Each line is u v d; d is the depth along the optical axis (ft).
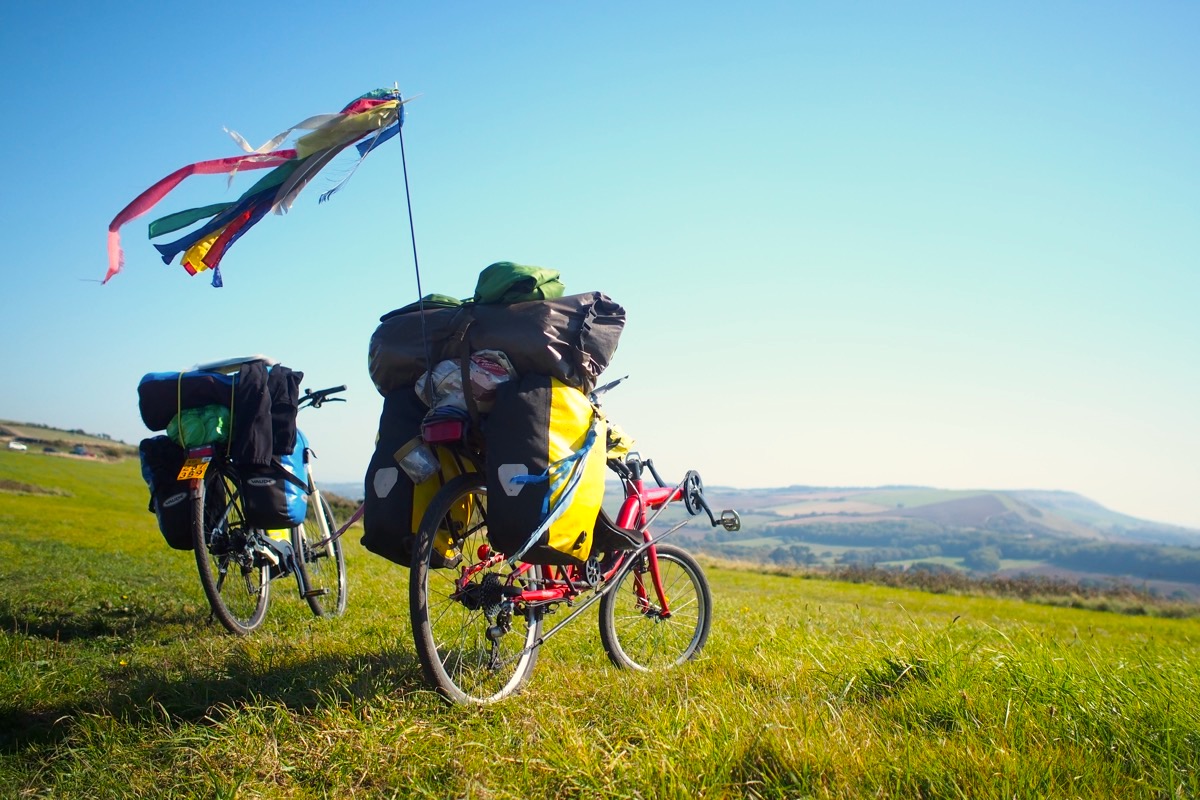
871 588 103.86
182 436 19.49
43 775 11.85
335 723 12.34
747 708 12.62
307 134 14.07
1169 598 116.98
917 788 10.27
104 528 61.93
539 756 11.16
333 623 22.13
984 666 14.53
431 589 15.61
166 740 12.31
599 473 14.25
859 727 12.22
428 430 13.58
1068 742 11.78
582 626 21.12
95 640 20.40
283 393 20.65
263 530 21.62
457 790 10.54
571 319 13.99
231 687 14.93
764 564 135.95
